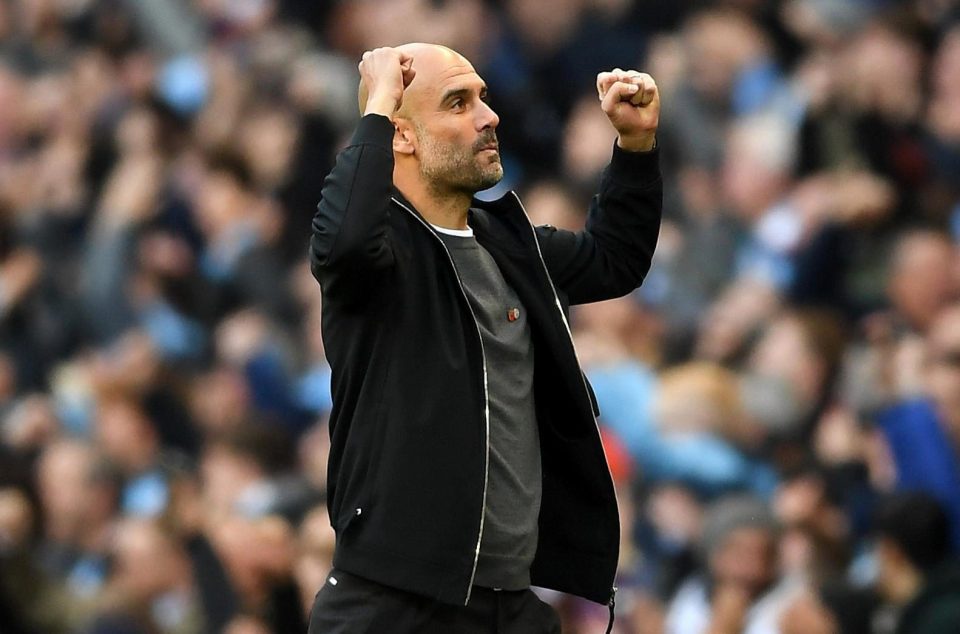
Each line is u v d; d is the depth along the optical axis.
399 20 51.47
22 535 37.25
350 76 51.94
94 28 59.38
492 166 19.34
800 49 47.34
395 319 18.94
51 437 43.12
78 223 52.72
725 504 31.03
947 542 28.47
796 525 30.59
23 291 49.94
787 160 43.22
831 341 36.81
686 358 39.88
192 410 44.12
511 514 19.23
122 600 34.38
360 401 18.97
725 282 42.06
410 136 19.36
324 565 31.06
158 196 50.28
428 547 18.62
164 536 34.69
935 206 41.72
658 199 20.59
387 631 18.88
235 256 47.75
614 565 19.78
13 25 60.50
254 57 52.66
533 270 19.64
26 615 34.94
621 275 20.56
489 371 19.23
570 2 49.53
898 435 32.06
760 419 35.66
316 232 18.66
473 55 49.03
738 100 46.25
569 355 19.50
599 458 19.62
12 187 53.88
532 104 47.66
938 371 32.69
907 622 26.12
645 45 49.34
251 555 31.70
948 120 43.09
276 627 31.58
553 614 20.12
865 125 42.94
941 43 44.41
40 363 49.28
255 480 37.47
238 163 50.19
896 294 38.06
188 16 58.34
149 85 53.53
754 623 29.53
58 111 56.84
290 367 44.25
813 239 40.88
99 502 38.53
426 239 19.16
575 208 43.69
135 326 48.75
